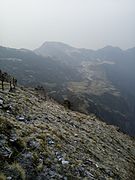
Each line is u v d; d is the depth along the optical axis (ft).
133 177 112.37
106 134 166.71
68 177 67.56
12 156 61.93
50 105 160.66
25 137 73.51
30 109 110.11
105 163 101.19
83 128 142.72
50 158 70.95
